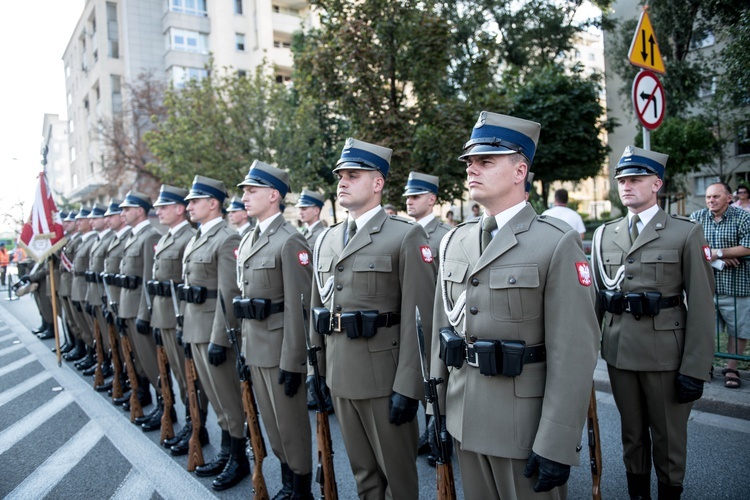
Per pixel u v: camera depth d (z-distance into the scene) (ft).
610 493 10.69
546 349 6.31
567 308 6.19
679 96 49.21
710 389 14.74
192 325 12.67
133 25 89.30
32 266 32.60
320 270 9.78
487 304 6.56
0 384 20.62
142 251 16.40
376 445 9.08
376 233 9.25
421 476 11.93
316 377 9.38
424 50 24.34
